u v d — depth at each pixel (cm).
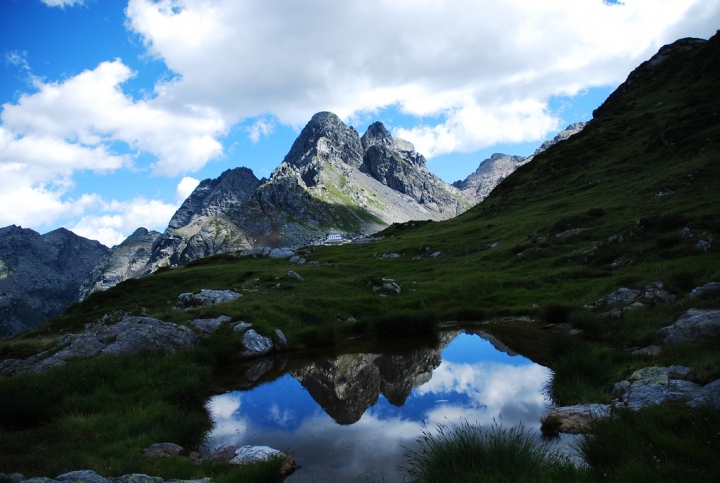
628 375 1597
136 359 2161
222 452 1377
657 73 11238
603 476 917
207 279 5766
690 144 5931
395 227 10862
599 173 7106
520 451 1060
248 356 2725
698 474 838
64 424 1440
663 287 2559
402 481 1142
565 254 4453
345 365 2530
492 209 8256
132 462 1165
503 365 2273
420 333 3222
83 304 5297
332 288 4425
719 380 1245
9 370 2225
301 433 1552
